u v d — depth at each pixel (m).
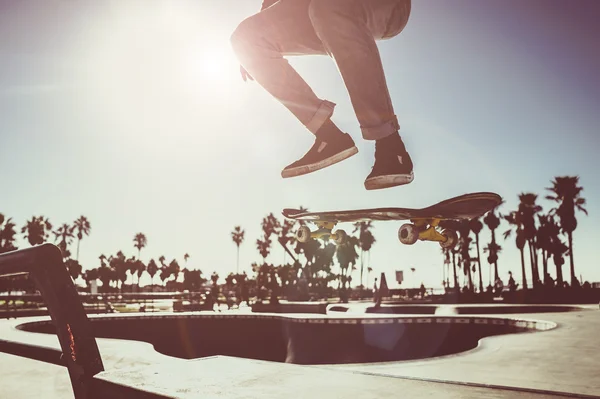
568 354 8.10
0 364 8.05
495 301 42.00
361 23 1.79
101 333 16.23
